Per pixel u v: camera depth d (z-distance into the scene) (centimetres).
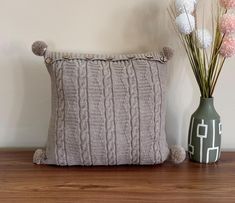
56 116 107
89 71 105
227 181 100
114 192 93
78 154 106
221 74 123
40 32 118
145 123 106
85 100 104
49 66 108
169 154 114
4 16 117
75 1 116
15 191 93
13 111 125
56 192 93
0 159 116
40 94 123
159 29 119
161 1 117
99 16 118
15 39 119
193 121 113
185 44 116
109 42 120
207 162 113
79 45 120
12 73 121
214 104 126
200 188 96
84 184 98
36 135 127
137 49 121
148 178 102
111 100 104
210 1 117
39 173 105
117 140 105
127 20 119
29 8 116
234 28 100
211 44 110
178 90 124
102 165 110
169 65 122
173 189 95
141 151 107
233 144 127
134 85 105
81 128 104
